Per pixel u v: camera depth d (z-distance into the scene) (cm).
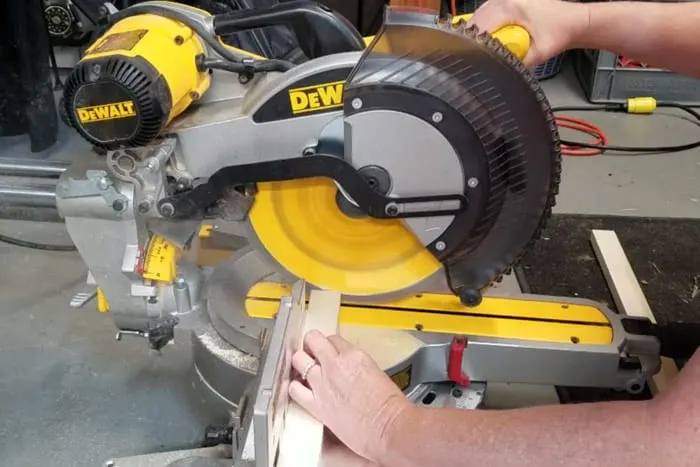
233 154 101
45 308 146
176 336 137
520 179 100
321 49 100
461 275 109
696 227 167
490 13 113
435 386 119
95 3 173
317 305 110
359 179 99
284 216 112
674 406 71
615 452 71
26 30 181
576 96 232
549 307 122
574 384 117
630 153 204
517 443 76
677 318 140
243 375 111
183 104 98
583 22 118
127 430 119
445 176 99
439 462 79
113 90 90
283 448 88
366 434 86
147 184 102
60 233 171
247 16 99
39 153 195
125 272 106
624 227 166
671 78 222
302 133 99
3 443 117
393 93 93
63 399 125
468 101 94
